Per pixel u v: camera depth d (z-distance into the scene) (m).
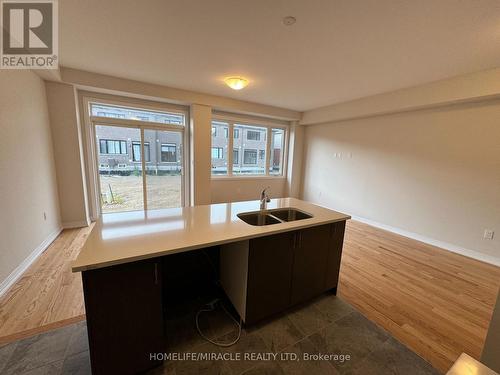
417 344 1.59
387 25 1.90
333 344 1.57
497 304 1.09
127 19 1.94
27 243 2.44
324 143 5.51
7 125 2.17
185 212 1.98
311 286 1.95
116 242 1.28
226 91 4.14
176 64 2.92
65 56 2.72
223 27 2.04
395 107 3.62
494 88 2.61
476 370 0.73
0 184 2.01
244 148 5.75
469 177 3.13
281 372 1.36
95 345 1.12
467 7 1.63
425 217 3.63
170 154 4.59
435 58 2.45
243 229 1.58
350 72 2.96
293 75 3.16
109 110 3.98
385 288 2.28
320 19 1.86
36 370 1.29
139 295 1.19
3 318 1.68
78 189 3.58
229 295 1.89
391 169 4.09
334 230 2.01
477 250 3.08
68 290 2.03
